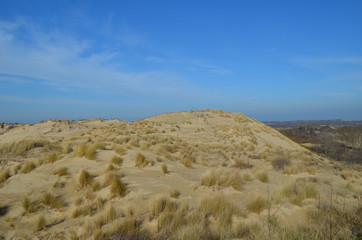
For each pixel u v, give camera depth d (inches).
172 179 324.8
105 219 199.5
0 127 1279.5
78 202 243.6
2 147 506.3
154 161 397.7
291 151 880.3
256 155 741.9
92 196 255.0
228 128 1159.6
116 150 422.9
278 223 198.8
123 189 259.1
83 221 206.2
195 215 202.4
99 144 472.7
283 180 424.5
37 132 1069.8
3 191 274.2
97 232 171.6
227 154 717.3
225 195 273.4
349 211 238.5
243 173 407.5
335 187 391.9
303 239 166.4
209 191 281.4
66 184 292.7
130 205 227.9
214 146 825.5
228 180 310.0
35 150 504.1
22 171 329.1
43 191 271.1
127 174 325.4
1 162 381.4
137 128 1109.1
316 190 302.2
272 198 266.8
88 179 295.1
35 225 202.4
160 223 189.5
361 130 1697.8
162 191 267.7
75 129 1164.5
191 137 973.2
